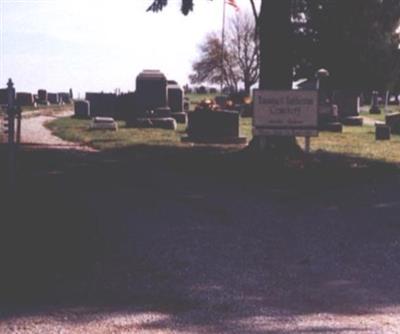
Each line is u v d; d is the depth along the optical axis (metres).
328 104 39.97
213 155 20.97
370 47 57.62
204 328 5.88
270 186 15.08
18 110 14.82
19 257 8.32
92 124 33.47
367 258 8.59
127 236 9.59
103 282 7.32
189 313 6.30
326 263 8.31
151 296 6.84
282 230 10.30
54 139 28.28
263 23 20.66
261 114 19.52
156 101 40.03
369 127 41.94
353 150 24.48
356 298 6.86
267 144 19.94
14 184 13.03
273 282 7.42
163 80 40.03
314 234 10.04
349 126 42.88
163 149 23.27
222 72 82.44
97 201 12.45
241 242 9.38
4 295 6.80
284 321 6.08
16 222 10.34
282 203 12.84
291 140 20.11
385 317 6.25
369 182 15.87
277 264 8.23
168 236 9.65
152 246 9.02
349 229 10.43
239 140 26.36
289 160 19.11
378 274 7.83
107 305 6.53
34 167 17.50
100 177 15.88
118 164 18.70
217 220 11.01
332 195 13.90
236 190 14.41
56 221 10.49
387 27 56.56
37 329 5.81
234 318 6.16
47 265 7.98
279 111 19.45
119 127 35.88
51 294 6.86
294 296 6.90
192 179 15.97
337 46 55.59
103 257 8.40
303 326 5.95
